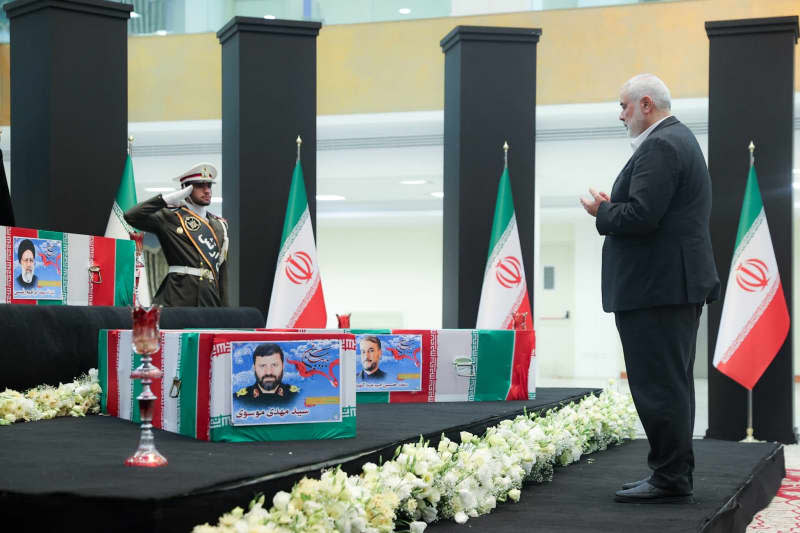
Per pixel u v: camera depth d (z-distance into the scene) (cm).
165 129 932
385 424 322
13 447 259
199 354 281
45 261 387
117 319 399
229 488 198
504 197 651
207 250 483
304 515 203
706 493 312
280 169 648
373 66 906
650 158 283
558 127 878
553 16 863
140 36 934
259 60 646
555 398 447
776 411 677
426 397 416
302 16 916
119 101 582
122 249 425
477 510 274
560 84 859
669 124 295
